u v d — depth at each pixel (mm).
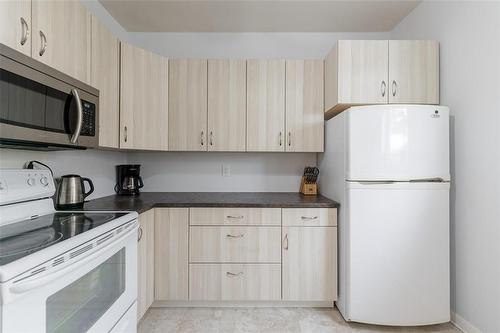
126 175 2547
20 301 807
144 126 2219
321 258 2135
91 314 1187
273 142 2469
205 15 2535
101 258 1234
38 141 1191
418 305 1892
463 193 1900
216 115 2457
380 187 1901
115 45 1957
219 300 2188
